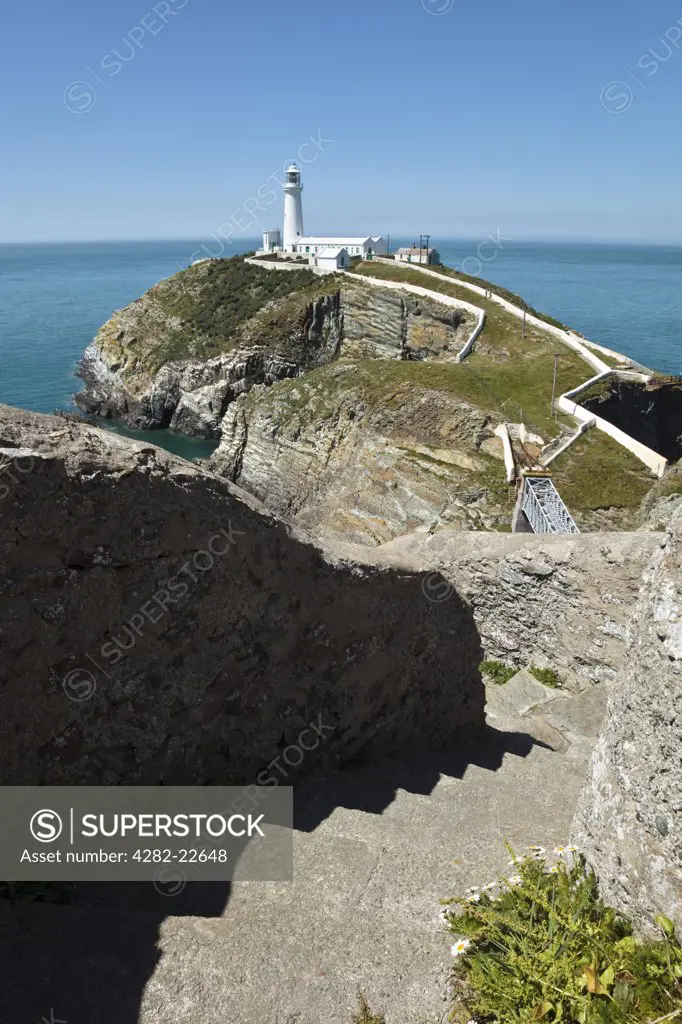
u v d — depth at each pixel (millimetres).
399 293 78625
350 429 62938
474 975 3592
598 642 10477
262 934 3896
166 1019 3270
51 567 4219
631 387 64375
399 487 55812
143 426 85875
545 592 11164
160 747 4977
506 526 49750
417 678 7176
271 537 5461
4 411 4336
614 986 3510
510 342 71188
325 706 6211
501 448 54969
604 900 4242
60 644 4320
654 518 21500
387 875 4605
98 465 4352
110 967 3404
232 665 5395
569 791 6445
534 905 3939
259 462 69562
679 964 3543
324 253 92062
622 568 10211
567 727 9266
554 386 59219
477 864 4805
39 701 4262
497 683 11438
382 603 6539
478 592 12234
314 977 3594
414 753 7070
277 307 84812
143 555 4664
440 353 74875
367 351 79938
